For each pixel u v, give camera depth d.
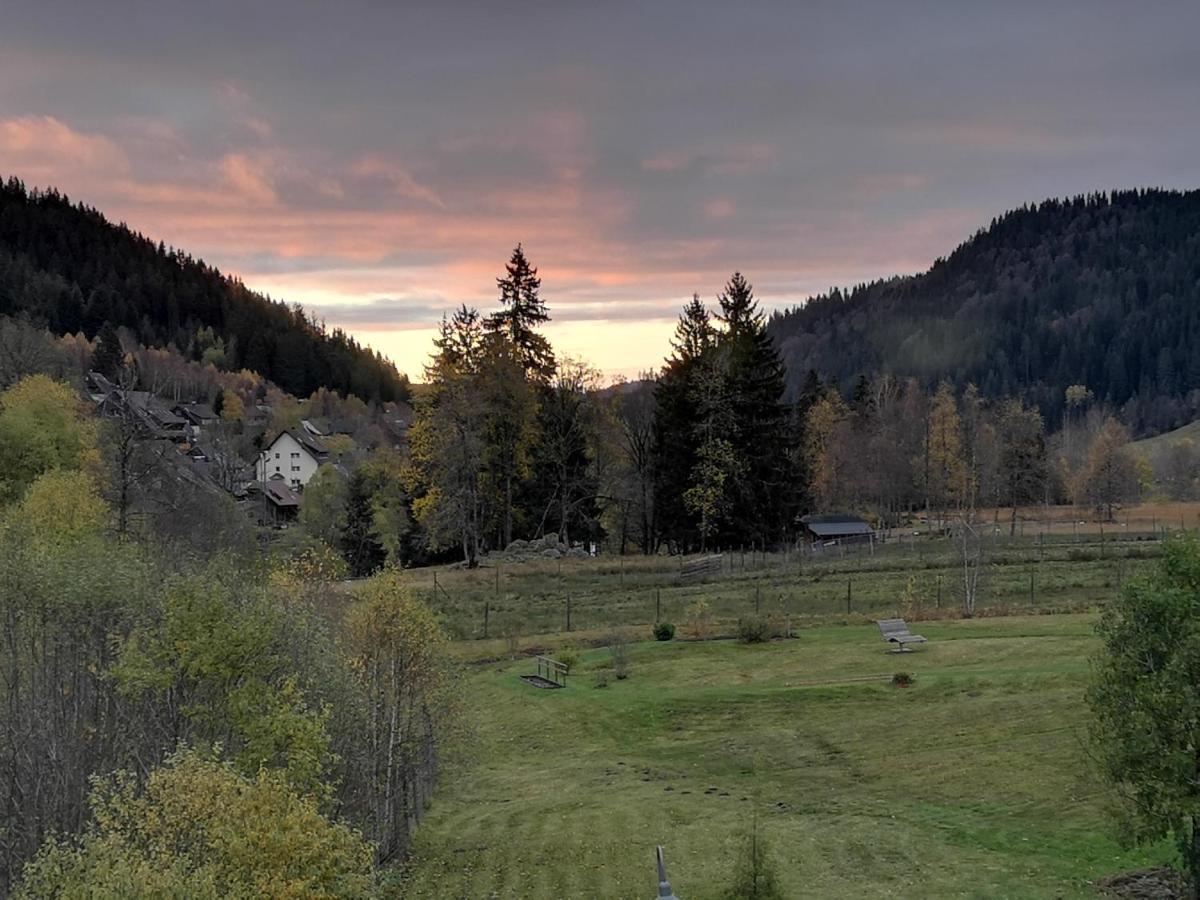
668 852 26.50
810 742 35.84
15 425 69.50
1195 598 19.34
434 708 34.78
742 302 85.06
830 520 94.38
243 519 78.88
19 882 23.31
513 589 66.19
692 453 82.69
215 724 25.39
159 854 15.66
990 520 109.06
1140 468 152.50
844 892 22.66
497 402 77.50
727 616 57.41
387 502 110.94
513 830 29.97
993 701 36.91
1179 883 20.84
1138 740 18.98
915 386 130.25
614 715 41.22
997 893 21.83
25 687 27.83
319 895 16.66
